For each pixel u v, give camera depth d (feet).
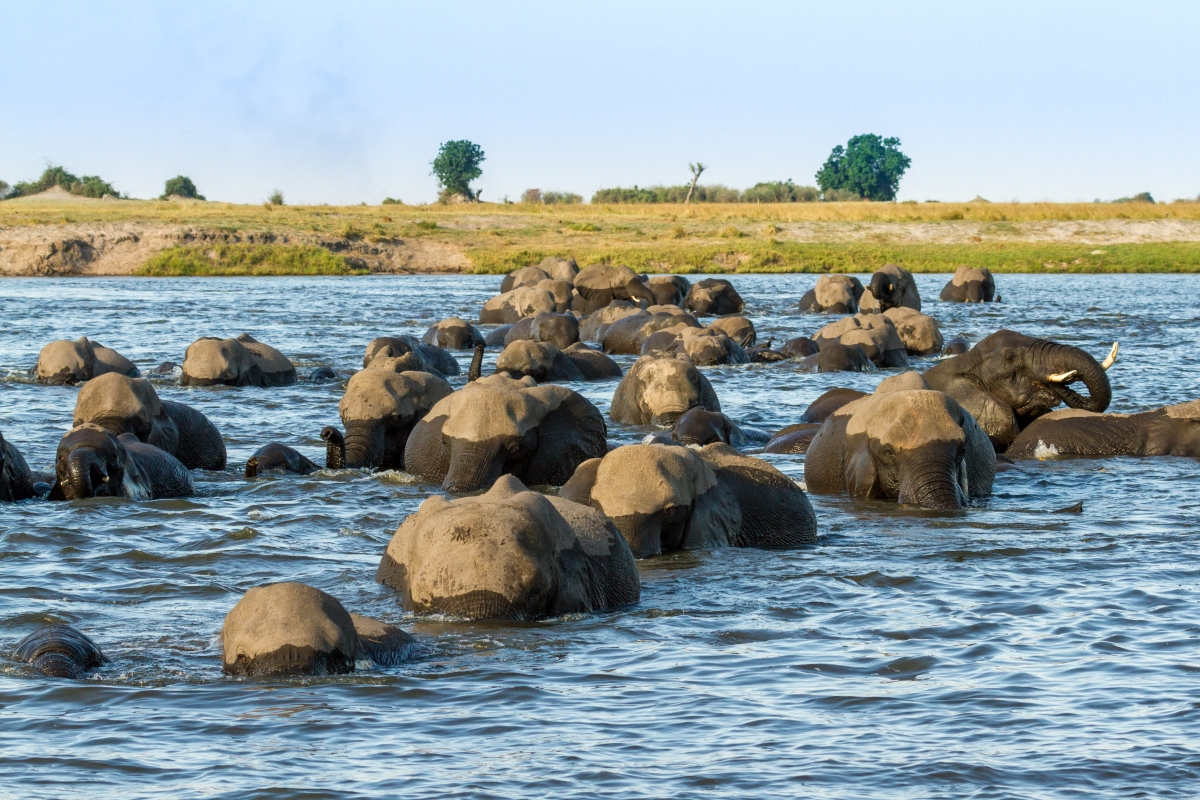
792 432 250.98
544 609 136.77
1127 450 247.70
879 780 96.48
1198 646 127.85
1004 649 127.65
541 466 217.97
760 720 108.58
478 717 108.88
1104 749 102.01
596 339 503.20
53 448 254.47
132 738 104.01
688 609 142.20
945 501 196.65
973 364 258.78
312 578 155.12
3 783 95.20
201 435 236.63
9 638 130.62
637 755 101.09
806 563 163.84
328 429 230.27
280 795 93.50
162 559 164.45
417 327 555.28
